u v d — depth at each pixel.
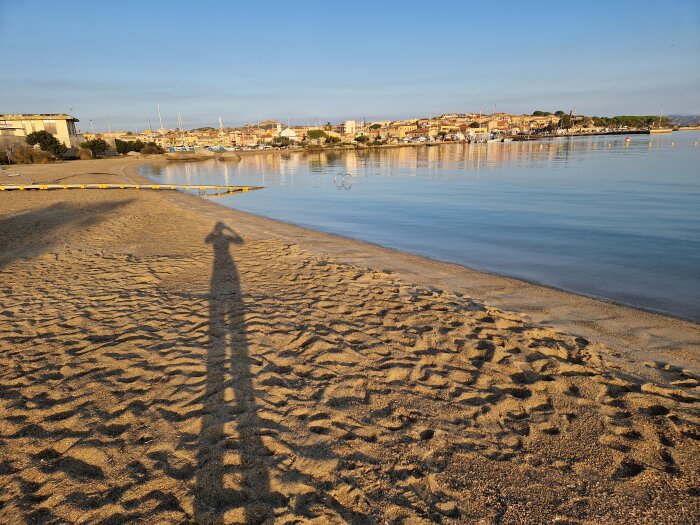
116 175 33.72
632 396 3.49
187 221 12.84
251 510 2.42
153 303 5.77
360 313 5.37
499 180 24.50
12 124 58.97
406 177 28.91
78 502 2.46
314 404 3.44
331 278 6.96
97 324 5.05
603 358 4.18
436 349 4.38
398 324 5.02
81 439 3.01
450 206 15.78
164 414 3.30
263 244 9.69
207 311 5.47
